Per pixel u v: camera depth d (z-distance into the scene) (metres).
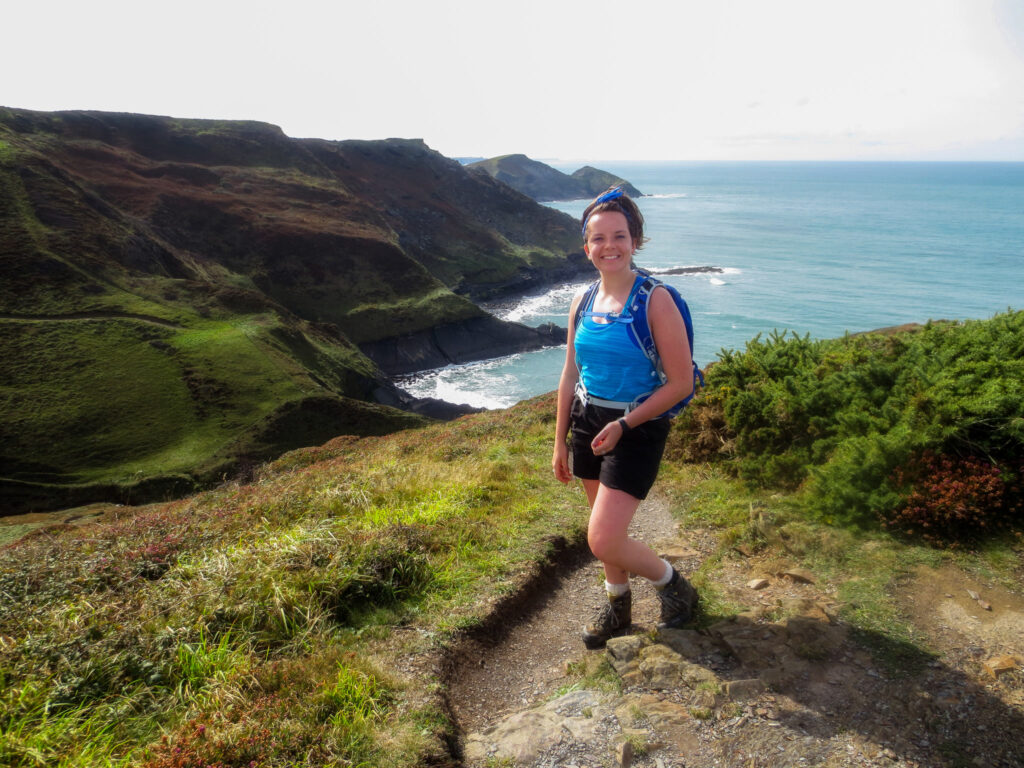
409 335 78.12
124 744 2.68
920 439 4.65
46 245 61.41
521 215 143.88
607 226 2.88
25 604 4.02
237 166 109.56
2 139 75.00
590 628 3.67
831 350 7.66
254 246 86.06
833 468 4.90
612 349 2.93
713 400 7.09
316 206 102.62
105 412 46.28
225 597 3.86
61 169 73.75
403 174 138.88
